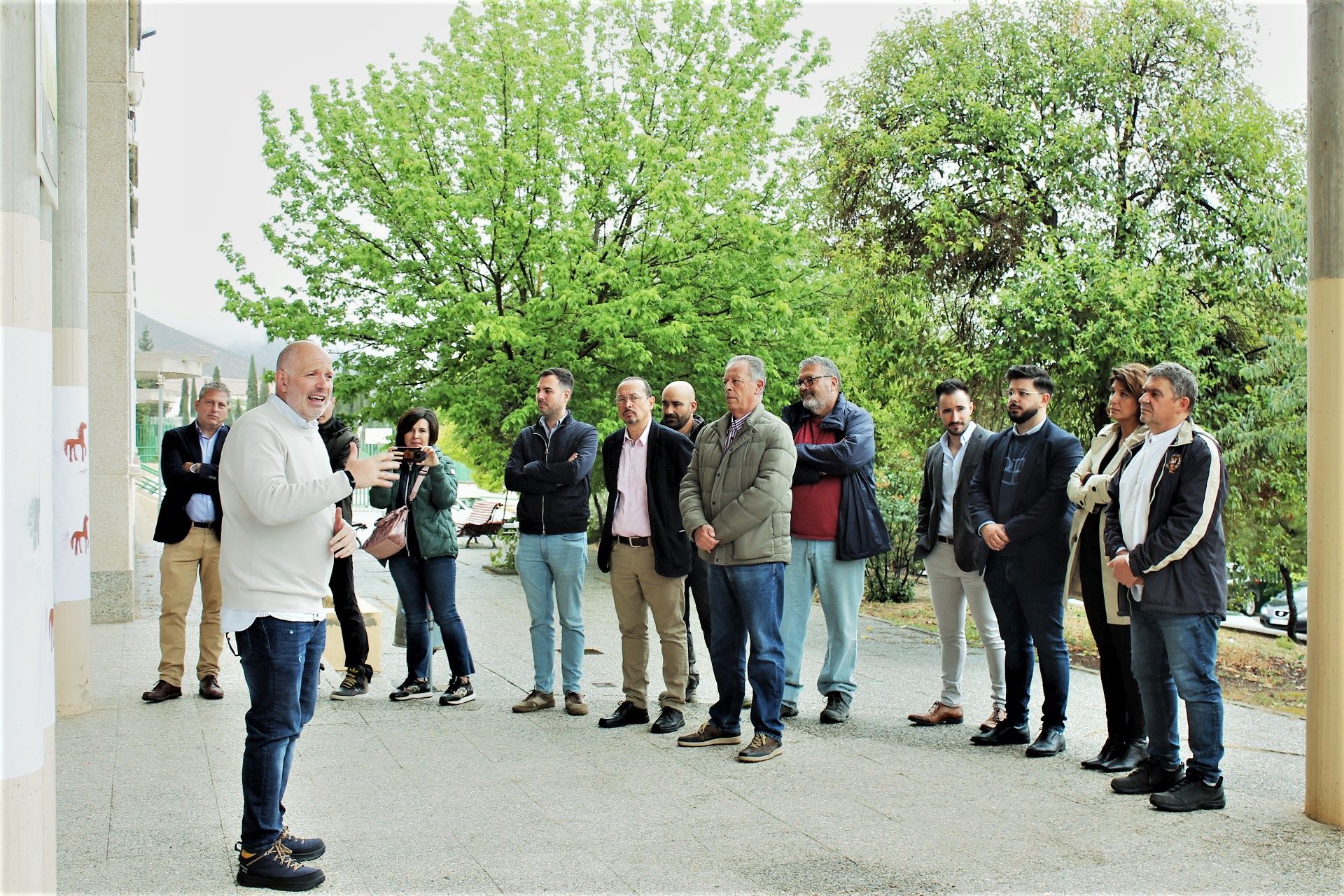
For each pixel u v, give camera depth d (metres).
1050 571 5.60
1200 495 4.60
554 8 15.65
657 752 5.66
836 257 14.90
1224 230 13.04
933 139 13.66
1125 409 5.22
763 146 15.99
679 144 15.79
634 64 16.17
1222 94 13.12
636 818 4.53
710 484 5.77
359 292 15.56
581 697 6.61
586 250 14.71
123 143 10.19
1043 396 5.78
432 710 6.64
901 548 12.35
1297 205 12.70
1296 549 12.41
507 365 14.63
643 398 6.28
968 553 6.04
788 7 16.16
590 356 15.14
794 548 6.51
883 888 3.76
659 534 6.11
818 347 14.99
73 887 3.71
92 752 5.51
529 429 6.77
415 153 14.61
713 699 7.17
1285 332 12.34
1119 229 13.05
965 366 13.00
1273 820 4.52
